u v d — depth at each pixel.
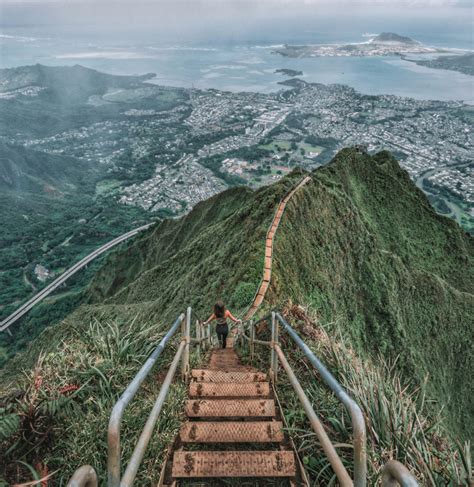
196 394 5.86
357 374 6.04
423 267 45.56
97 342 6.64
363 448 2.76
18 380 5.90
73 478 2.08
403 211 48.59
